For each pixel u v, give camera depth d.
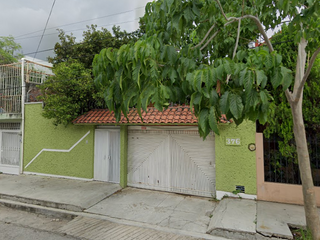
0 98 9.61
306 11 3.06
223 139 6.07
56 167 8.41
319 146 5.49
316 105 5.45
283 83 2.30
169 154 6.86
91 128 7.84
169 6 2.77
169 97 2.61
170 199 6.22
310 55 5.29
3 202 6.29
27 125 9.08
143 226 4.71
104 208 5.65
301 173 3.49
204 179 6.41
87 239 4.27
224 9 4.41
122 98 2.72
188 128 6.60
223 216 4.78
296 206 5.32
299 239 4.01
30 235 4.47
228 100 2.11
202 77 2.18
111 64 2.74
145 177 7.17
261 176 5.75
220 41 4.61
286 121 5.59
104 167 7.69
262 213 4.91
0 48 16.36
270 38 5.96
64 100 7.35
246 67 2.23
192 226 4.66
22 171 9.08
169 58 2.94
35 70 9.89
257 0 3.70
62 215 5.45
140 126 7.24
